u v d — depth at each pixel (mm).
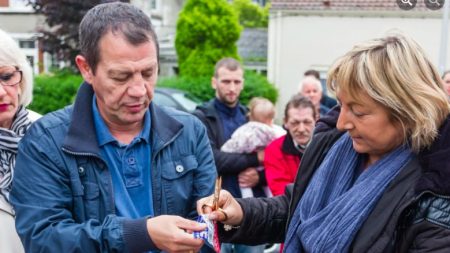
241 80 4309
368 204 1550
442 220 1439
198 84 13109
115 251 1585
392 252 1512
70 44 14602
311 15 14594
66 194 1738
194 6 18078
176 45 18391
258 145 3838
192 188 1923
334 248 1560
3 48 1986
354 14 14195
